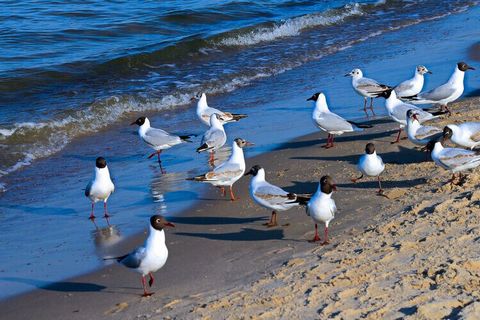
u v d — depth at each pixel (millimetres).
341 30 30328
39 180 15781
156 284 10141
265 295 9164
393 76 21406
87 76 24219
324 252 10414
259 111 19609
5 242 12227
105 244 11938
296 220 11977
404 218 11086
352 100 19703
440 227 10484
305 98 20609
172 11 31984
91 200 13133
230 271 10297
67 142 18625
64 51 26625
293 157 15305
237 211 12781
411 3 35156
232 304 9062
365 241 10477
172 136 16016
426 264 9398
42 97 22000
